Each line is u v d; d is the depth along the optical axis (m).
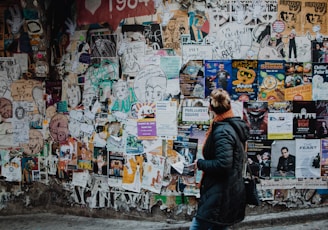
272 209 6.37
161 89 6.19
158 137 6.23
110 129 6.39
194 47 6.15
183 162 6.18
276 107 6.28
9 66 6.62
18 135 6.68
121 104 6.32
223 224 4.37
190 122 6.18
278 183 6.35
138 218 6.36
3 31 6.61
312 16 6.30
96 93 6.42
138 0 6.20
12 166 6.71
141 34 6.21
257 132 6.26
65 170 6.61
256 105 6.23
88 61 6.42
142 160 6.30
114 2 6.28
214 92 4.48
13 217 6.63
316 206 6.47
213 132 4.41
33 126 6.66
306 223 6.26
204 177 4.50
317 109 6.37
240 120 4.45
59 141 6.61
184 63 6.16
